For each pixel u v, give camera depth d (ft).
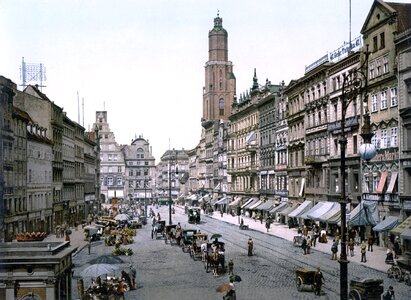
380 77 174.19
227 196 411.34
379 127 174.91
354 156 189.47
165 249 180.45
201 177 531.09
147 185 635.25
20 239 99.66
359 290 87.86
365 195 182.39
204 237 173.99
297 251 168.35
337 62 205.87
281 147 284.82
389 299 85.46
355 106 191.31
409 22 166.61
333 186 210.38
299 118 253.24
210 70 624.59
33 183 222.07
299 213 228.84
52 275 80.12
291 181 265.95
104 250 179.11
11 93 184.55
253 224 279.90
